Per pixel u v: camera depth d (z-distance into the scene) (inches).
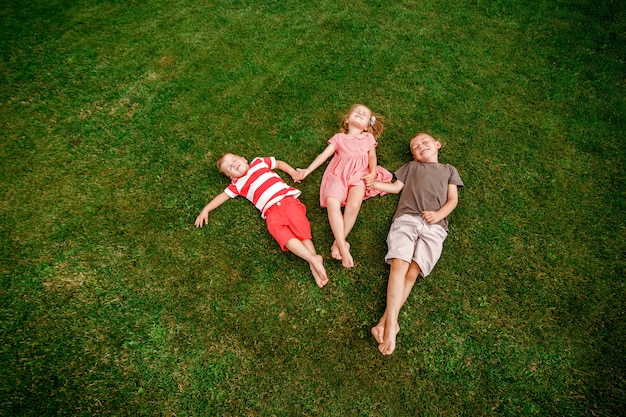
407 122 135.4
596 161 124.8
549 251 110.9
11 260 111.0
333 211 110.3
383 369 97.2
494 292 106.1
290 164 129.5
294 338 101.4
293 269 111.0
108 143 134.1
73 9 173.3
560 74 144.1
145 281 109.2
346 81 145.4
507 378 95.1
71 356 98.3
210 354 99.4
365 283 108.8
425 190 112.7
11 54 157.0
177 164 129.3
